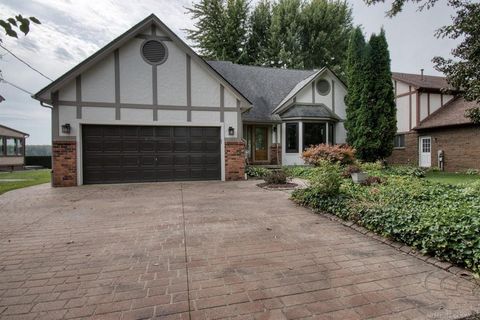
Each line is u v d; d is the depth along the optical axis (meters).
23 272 2.92
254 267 3.01
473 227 3.18
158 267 3.02
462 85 6.61
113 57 9.74
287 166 13.87
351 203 5.09
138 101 10.00
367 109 13.18
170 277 2.78
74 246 3.68
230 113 10.80
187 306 2.28
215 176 10.82
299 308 2.24
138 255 3.36
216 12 25.08
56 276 2.82
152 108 10.12
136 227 4.54
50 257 3.32
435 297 2.40
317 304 2.30
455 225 3.30
